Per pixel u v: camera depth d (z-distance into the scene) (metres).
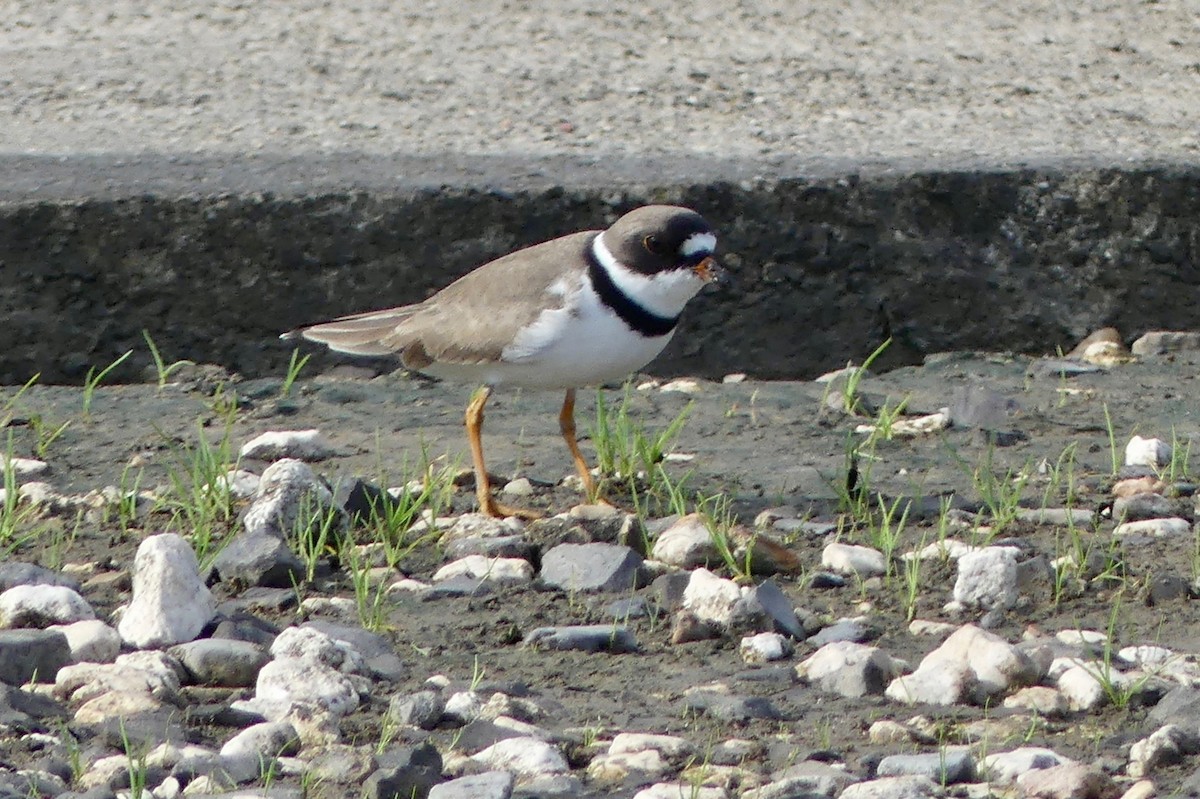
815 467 10.84
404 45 18.48
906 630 7.84
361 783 5.69
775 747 6.20
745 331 13.94
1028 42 19.50
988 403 12.15
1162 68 18.84
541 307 9.59
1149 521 9.52
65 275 13.34
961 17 20.20
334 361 13.54
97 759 5.85
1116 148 15.67
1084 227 14.73
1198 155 15.52
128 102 16.31
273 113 16.09
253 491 9.84
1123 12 20.59
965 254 14.47
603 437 10.49
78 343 13.36
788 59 18.50
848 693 6.93
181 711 6.41
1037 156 15.23
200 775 5.73
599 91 17.14
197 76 17.20
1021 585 8.40
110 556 8.80
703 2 20.30
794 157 14.93
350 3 19.86
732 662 7.36
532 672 7.17
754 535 8.89
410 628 7.75
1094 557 8.72
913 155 15.13
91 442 11.29
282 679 6.57
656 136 15.66
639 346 9.73
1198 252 14.88
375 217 13.62
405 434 11.64
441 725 6.45
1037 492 10.30
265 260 13.55
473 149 15.06
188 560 7.41
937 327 14.34
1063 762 6.00
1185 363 14.09
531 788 5.70
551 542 8.95
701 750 6.18
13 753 5.88
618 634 7.51
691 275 9.50
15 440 11.29
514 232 13.77
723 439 11.62
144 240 13.41
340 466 10.77
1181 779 5.91
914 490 10.30
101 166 14.20
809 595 8.34
